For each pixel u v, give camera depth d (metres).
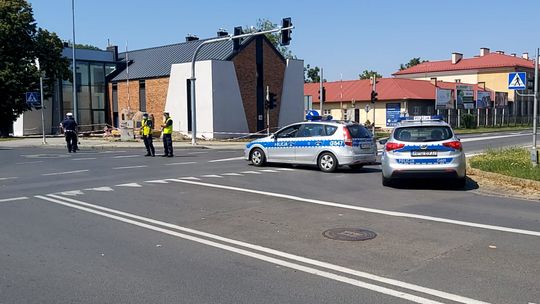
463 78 77.31
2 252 6.63
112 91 47.22
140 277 5.62
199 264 6.11
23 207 9.78
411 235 7.44
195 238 7.35
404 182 13.11
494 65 73.88
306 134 16.30
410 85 59.97
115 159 20.62
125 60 48.44
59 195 11.17
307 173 15.37
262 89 41.50
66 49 45.66
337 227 7.99
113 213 9.17
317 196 10.97
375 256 6.39
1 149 27.42
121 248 6.83
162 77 41.91
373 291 5.15
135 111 43.28
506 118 71.12
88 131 45.97
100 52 47.97
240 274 5.72
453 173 11.58
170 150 22.14
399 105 57.59
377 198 10.72
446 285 5.31
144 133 22.36
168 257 6.41
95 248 6.83
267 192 11.49
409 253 6.51
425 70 81.44
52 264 6.11
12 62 39.34
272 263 6.14
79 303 4.86
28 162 19.33
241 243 7.07
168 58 44.38
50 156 22.36
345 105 62.16
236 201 10.34
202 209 9.52
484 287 5.24
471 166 15.25
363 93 61.12
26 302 4.89
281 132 17.00
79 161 19.69
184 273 5.77
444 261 6.15
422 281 5.44
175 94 40.72
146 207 9.73
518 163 14.72
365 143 15.91
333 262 6.15
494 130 56.66
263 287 5.29
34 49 41.16
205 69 38.16
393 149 11.92
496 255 6.39
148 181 13.31
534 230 7.73
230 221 8.48
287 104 43.44
